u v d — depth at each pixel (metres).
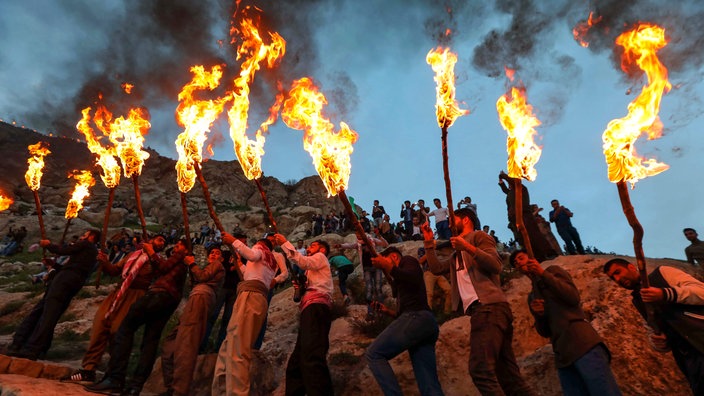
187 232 5.26
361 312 8.66
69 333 9.12
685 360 3.01
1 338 8.43
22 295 12.98
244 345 4.40
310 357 4.19
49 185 40.97
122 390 4.61
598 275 6.28
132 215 37.16
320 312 4.46
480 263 3.76
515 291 6.89
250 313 4.56
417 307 3.99
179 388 4.45
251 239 33.66
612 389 3.06
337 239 18.52
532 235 7.84
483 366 3.40
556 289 3.38
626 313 5.32
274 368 6.24
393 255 4.66
